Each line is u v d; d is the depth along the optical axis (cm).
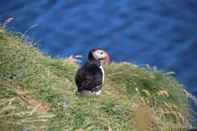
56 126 1170
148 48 2697
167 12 2956
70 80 1416
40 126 1154
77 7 2980
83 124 1200
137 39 2756
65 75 1427
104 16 2919
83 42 2722
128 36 2775
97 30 2814
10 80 1233
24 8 2945
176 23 2878
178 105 1570
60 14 2920
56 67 1443
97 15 2922
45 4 2984
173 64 2592
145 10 2972
